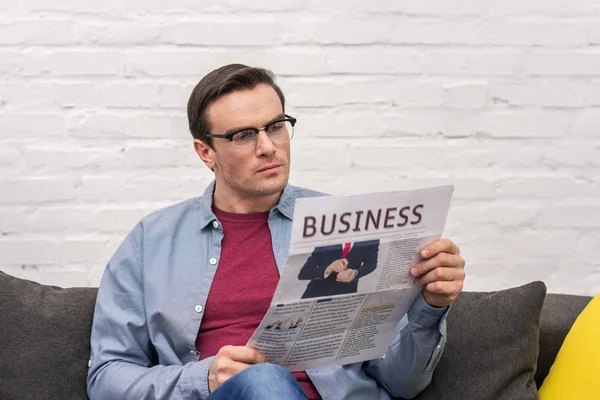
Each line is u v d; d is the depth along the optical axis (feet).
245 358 4.43
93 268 7.05
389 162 7.09
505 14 7.02
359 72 7.00
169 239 5.49
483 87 7.07
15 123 6.88
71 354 5.34
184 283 5.33
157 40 6.88
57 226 7.00
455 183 7.14
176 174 7.02
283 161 5.13
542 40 7.06
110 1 6.82
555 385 5.16
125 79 6.89
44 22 6.81
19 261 7.00
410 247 4.36
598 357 4.92
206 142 5.32
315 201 4.01
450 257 4.45
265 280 5.30
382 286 4.41
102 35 6.85
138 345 5.34
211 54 6.91
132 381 4.98
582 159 7.17
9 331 5.33
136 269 5.45
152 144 6.98
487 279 7.26
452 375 5.20
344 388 5.09
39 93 6.87
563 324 5.53
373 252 4.25
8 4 6.78
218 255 5.39
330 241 4.11
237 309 5.26
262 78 5.21
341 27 6.95
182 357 5.29
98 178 6.98
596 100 7.13
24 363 5.28
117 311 5.35
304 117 7.02
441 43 7.01
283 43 6.95
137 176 7.00
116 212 7.01
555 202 7.20
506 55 7.05
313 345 4.50
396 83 7.03
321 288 4.23
